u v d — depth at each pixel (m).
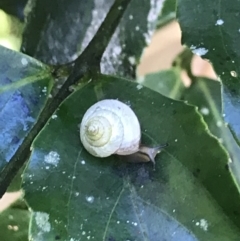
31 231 0.08
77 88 0.09
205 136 0.09
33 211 0.08
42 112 0.09
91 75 0.10
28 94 0.09
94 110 0.09
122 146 0.09
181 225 0.08
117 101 0.09
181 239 0.08
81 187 0.09
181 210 0.09
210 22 0.08
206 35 0.08
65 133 0.09
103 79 0.09
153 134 0.09
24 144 0.09
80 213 0.08
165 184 0.09
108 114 0.09
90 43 0.10
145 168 0.09
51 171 0.09
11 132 0.09
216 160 0.08
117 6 0.10
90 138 0.09
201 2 0.08
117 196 0.09
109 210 0.09
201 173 0.09
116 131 0.09
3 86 0.09
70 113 0.09
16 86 0.09
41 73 0.09
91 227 0.08
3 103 0.09
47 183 0.09
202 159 0.09
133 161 0.09
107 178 0.09
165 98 0.09
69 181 0.09
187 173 0.09
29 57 0.09
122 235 0.08
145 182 0.09
